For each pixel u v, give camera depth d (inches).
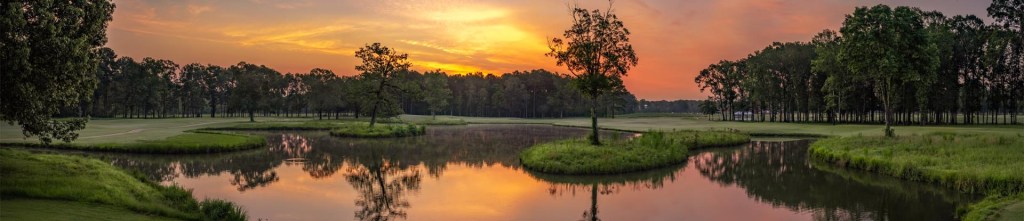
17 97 624.7
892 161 1131.3
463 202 876.6
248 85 3971.5
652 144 1541.6
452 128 3651.6
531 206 844.6
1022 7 2167.8
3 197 555.5
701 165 1363.2
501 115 7485.2
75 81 709.9
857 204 835.4
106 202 589.9
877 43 1742.1
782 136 2406.5
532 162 1296.8
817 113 3966.5
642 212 802.2
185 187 1005.2
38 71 621.6
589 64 1592.0
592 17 1599.4
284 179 1123.3
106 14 765.3
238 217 649.0
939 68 2652.6
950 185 940.6
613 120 5187.0
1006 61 2738.7
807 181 1080.2
